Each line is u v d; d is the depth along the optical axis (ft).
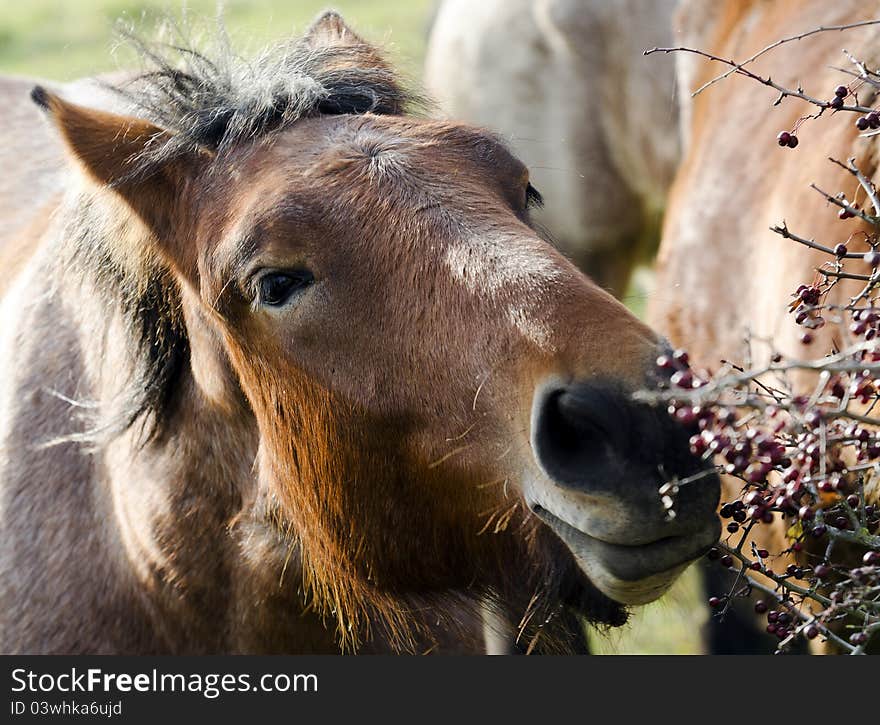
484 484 9.43
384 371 9.65
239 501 11.83
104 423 12.25
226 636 12.42
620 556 8.45
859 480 8.65
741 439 7.82
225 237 10.26
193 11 14.85
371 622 12.68
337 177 9.89
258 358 10.55
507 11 27.61
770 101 15.30
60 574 12.69
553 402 8.56
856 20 14.05
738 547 8.96
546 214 27.68
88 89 16.02
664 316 16.96
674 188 18.30
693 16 18.90
